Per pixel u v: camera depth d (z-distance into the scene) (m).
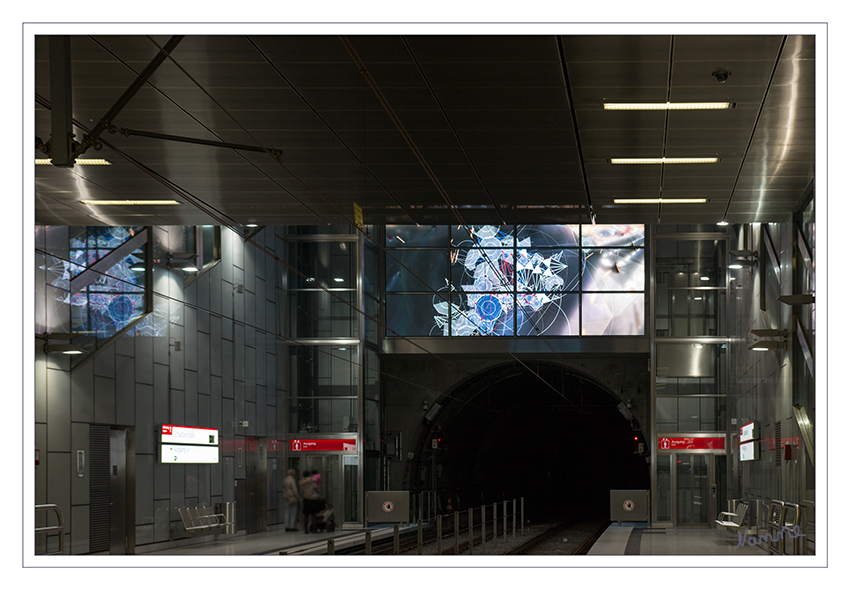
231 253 22.86
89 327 15.03
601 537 20.80
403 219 16.61
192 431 19.31
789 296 13.36
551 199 14.84
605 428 48.22
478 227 30.48
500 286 30.16
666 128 11.05
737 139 11.48
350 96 10.16
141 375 16.91
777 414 16.95
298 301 28.44
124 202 14.73
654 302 28.36
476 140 11.71
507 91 9.86
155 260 17.89
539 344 29.64
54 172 13.09
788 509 15.26
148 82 9.76
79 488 14.24
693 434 27.19
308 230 28.75
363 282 28.62
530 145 11.87
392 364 32.97
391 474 32.28
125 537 15.97
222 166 13.04
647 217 16.06
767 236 18.33
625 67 9.09
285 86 9.83
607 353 29.45
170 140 11.84
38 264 13.46
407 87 9.84
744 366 22.97
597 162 12.68
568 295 29.69
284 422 26.97
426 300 30.41
